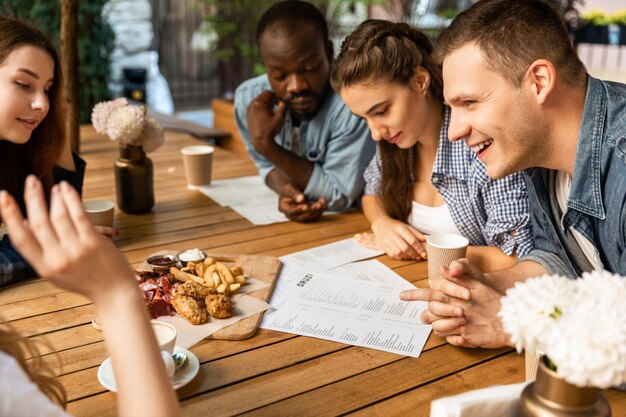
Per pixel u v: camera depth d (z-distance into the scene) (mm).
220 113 4473
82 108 5902
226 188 2545
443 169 1821
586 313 752
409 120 1723
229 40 6992
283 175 2430
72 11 2836
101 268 698
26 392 656
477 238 1918
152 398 698
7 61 1705
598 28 5074
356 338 1387
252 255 1826
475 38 1220
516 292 817
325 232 2070
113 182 2613
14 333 817
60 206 668
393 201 2012
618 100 1248
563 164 1317
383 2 5770
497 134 1258
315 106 2227
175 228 2100
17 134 1767
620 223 1274
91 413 1114
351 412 1135
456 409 867
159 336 1232
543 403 817
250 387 1206
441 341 1385
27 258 674
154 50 7590
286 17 2072
